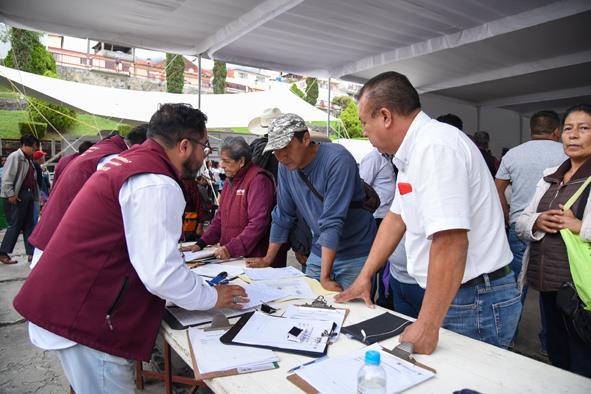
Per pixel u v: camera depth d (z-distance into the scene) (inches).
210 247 98.3
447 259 39.6
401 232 57.0
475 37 143.7
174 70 936.9
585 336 59.7
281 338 44.1
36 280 44.3
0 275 171.6
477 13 132.6
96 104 294.0
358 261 78.2
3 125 568.1
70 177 70.9
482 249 47.1
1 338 113.0
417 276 50.8
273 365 38.8
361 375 31.6
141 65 1038.4
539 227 67.9
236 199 93.7
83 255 43.7
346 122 919.0
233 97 340.8
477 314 48.2
